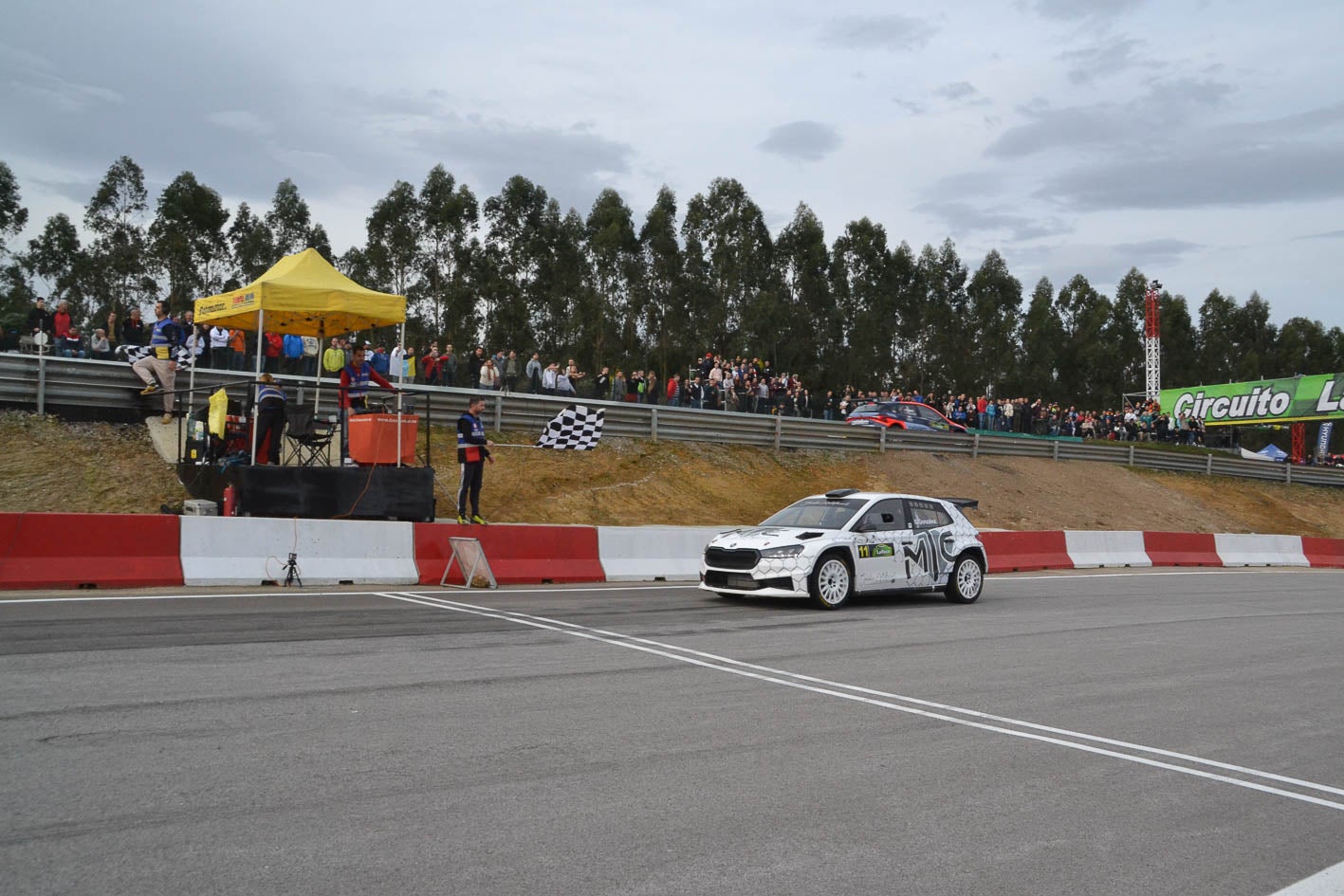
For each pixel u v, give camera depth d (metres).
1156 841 4.79
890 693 7.86
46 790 4.82
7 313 42.28
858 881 4.14
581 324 50.28
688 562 17.05
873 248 65.69
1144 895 4.14
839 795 5.27
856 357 60.06
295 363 21.78
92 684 7.02
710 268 55.69
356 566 13.68
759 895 3.96
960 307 71.88
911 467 29.14
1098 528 29.00
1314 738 6.97
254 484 14.17
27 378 17.22
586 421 21.00
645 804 4.98
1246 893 4.21
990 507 28.11
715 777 5.46
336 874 3.98
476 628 10.27
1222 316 90.81
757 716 6.91
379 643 9.12
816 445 27.98
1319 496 40.69
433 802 4.87
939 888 4.11
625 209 54.12
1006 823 4.95
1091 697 8.06
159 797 4.77
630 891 3.94
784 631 10.84
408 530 14.23
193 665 7.78
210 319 16.47
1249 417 52.81
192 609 10.57
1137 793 5.53
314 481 14.65
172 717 6.24
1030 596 15.77
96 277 42.94
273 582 13.03
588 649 9.28
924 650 9.98
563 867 4.15
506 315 47.06
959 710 7.37
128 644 8.49
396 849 4.27
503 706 6.89
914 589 13.75
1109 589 17.64
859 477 27.16
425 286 48.44
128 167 43.19
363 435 15.12
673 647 9.59
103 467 16.72
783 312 54.19
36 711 6.24
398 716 6.50
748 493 24.05
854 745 6.25
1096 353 74.62
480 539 14.72
